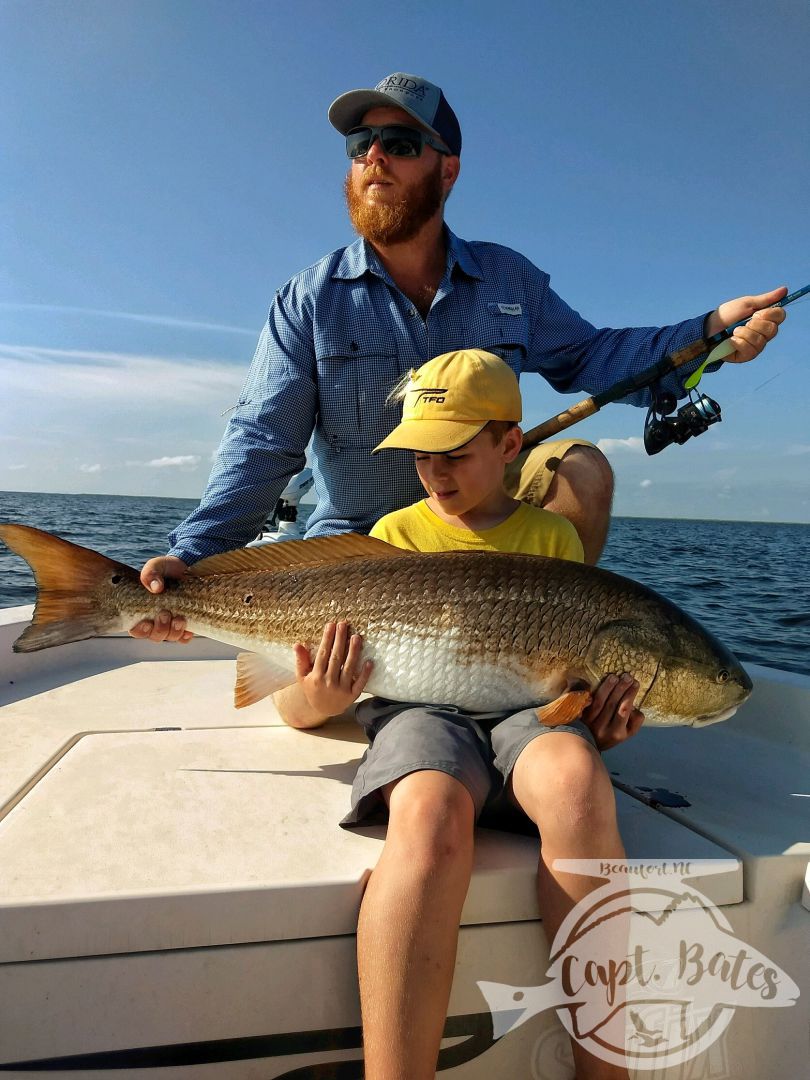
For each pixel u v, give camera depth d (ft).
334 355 11.23
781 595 38.68
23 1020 5.32
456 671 7.46
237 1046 5.53
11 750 8.48
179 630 8.66
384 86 10.85
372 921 5.37
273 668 8.30
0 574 42.19
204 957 5.47
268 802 7.24
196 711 10.09
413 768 6.26
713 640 7.75
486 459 8.64
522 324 12.14
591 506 10.57
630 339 12.47
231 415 11.44
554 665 7.36
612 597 7.50
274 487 11.07
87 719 9.69
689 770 8.83
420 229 11.23
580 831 5.81
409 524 9.02
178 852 6.14
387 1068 5.07
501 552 7.80
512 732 6.74
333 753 8.59
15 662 11.49
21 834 6.42
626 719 7.29
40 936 5.30
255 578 8.32
